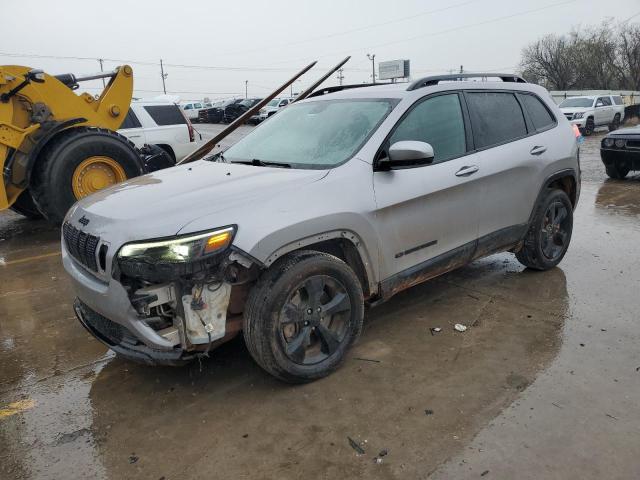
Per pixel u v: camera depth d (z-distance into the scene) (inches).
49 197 289.3
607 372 133.5
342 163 140.1
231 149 177.9
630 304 173.8
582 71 2402.8
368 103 159.9
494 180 171.0
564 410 118.7
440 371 137.2
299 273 124.2
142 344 123.5
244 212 119.2
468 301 181.2
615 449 106.0
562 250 207.9
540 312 170.1
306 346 130.6
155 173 159.5
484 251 176.4
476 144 169.6
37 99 292.2
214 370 142.9
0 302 200.1
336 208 130.6
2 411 128.5
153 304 114.2
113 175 309.4
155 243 112.4
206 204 120.6
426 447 108.8
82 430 120.0
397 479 100.6
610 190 377.1
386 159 143.0
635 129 413.4
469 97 172.9
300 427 117.1
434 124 159.5
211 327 117.6
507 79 196.7
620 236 254.2
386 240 143.3
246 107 1489.9
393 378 134.8
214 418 121.9
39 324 178.5
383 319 169.6
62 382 141.1
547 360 140.3
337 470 103.6
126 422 122.3
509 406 121.0
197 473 104.7
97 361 152.3
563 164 197.6
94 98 345.1
